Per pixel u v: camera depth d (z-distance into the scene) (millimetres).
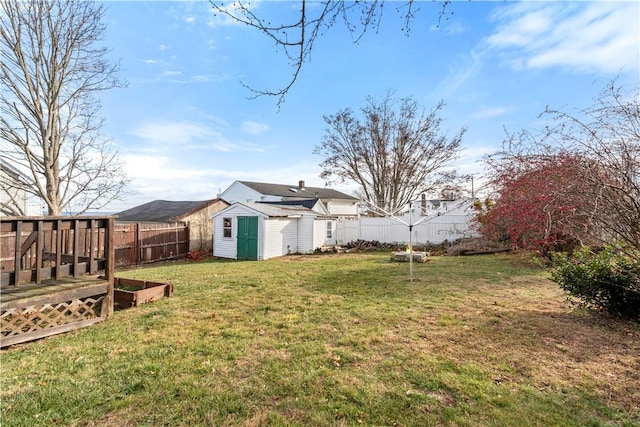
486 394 2516
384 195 22609
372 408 2373
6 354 3535
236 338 3840
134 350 3545
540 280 6895
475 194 12250
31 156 10953
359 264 10289
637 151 3465
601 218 3715
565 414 2254
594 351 3273
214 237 15539
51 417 2338
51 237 8906
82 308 4809
